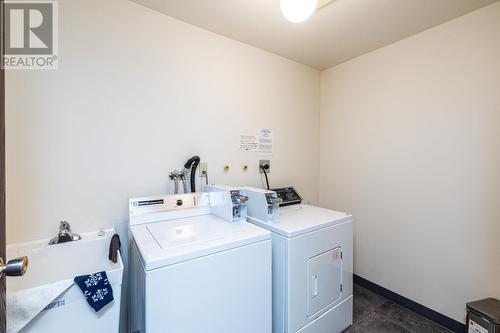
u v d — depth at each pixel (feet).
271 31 6.17
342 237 5.70
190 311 3.36
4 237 2.25
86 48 4.57
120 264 3.55
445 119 5.77
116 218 4.95
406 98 6.50
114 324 3.36
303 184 8.47
